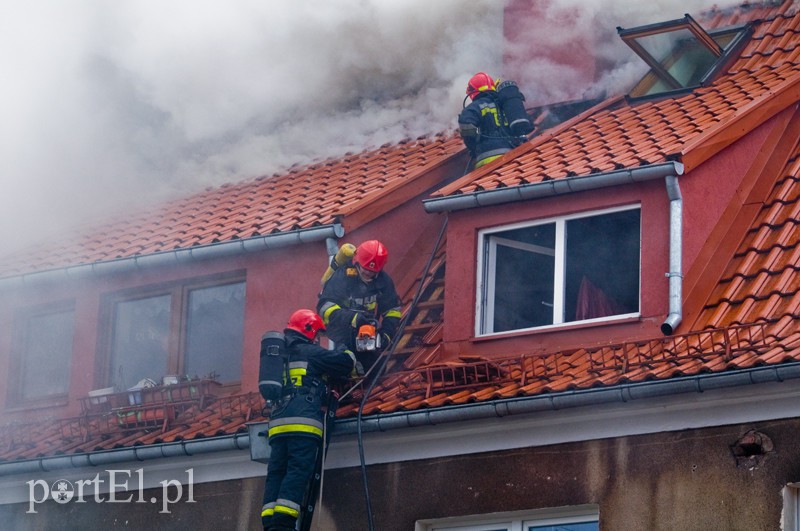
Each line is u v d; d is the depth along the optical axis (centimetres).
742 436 2153
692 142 2462
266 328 2683
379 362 2520
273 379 2316
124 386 2834
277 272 2712
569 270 2492
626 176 2442
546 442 2292
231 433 2462
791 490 2122
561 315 2456
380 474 2406
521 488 2291
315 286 2670
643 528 2186
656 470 2202
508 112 2856
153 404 2619
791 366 2073
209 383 2653
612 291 2494
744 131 2572
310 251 2694
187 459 2544
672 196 2419
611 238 2511
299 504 2291
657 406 2208
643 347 2338
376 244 2462
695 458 2180
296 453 2314
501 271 2567
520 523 2311
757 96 2678
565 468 2269
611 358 2336
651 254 2417
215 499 2531
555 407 2234
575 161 2597
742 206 2544
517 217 2542
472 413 2284
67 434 2719
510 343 2459
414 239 2797
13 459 2630
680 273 2370
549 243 2544
